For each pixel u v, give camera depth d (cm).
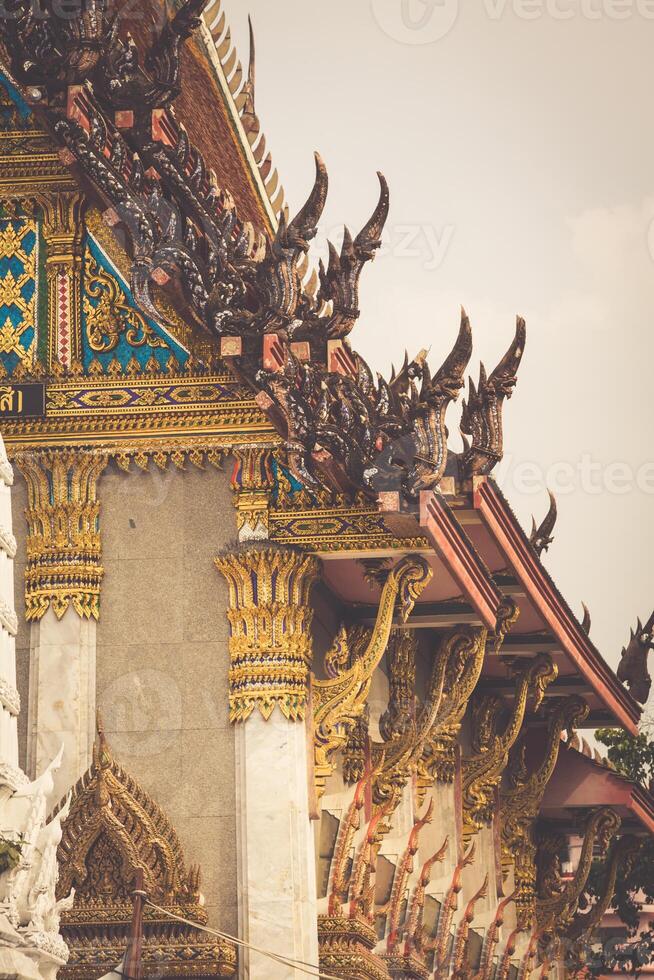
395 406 2467
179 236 2389
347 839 2706
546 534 3597
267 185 3522
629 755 5022
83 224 2602
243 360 2384
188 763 2480
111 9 2480
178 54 2395
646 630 4116
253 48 3581
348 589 2705
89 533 2552
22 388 2572
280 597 2509
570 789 3997
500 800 3719
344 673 2548
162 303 2564
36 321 2589
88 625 2528
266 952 2383
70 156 2381
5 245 2612
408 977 2911
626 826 4325
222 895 2436
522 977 3866
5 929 1977
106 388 2567
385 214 2491
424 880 3000
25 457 2566
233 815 2461
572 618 3297
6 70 2602
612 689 3741
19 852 2025
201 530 2545
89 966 2402
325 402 2411
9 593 2205
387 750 2834
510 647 3331
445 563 2534
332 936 2631
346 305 2469
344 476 2462
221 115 3372
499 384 2602
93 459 2564
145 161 2391
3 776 2070
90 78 2375
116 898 2423
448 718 2900
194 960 2395
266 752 2467
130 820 2442
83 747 2486
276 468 2536
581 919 4297
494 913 3609
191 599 2533
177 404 2555
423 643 3077
